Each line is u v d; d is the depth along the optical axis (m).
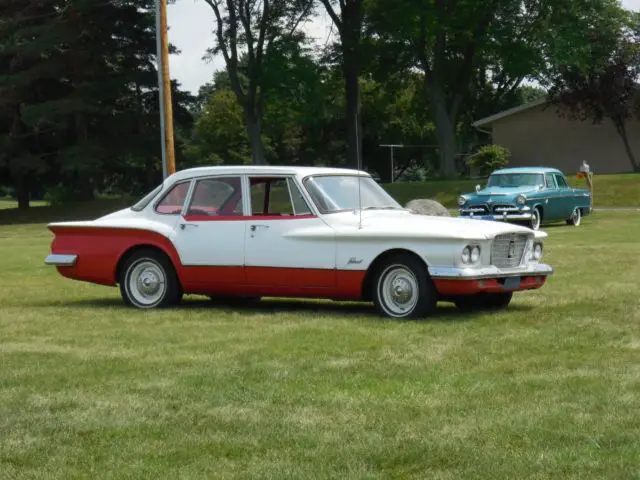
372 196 11.66
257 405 6.64
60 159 58.75
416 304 10.56
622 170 56.81
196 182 11.91
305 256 11.08
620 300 11.50
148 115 62.50
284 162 89.81
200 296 13.52
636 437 5.63
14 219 56.91
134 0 58.47
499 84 74.56
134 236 12.04
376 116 84.25
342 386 7.16
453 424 6.03
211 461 5.43
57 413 6.53
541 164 58.75
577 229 28.06
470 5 55.06
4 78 57.22
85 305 12.53
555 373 7.41
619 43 55.84
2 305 12.66
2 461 5.52
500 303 11.39
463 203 28.83
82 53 57.78
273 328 10.06
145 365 8.10
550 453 5.37
